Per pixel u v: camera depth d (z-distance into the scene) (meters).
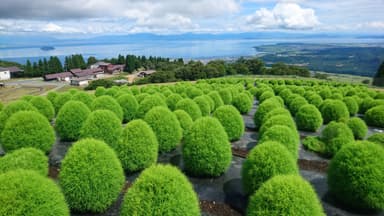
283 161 6.83
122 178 7.02
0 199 4.57
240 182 8.77
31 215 4.68
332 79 47.06
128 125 8.78
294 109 17.72
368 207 7.04
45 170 7.57
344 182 7.17
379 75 43.88
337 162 7.44
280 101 18.84
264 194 5.15
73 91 21.44
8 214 4.54
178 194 5.15
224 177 9.10
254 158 7.06
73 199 6.30
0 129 12.51
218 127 8.80
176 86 25.97
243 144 12.52
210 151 8.48
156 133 10.34
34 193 4.81
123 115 15.62
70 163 6.37
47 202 4.92
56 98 17.81
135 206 5.01
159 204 5.00
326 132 11.55
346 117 15.43
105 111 10.16
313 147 11.50
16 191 4.69
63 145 11.94
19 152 7.30
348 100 18.56
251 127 15.74
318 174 9.48
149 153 8.74
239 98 18.88
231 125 11.84
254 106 22.66
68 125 11.76
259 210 5.09
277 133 8.92
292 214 4.81
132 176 8.82
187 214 5.21
